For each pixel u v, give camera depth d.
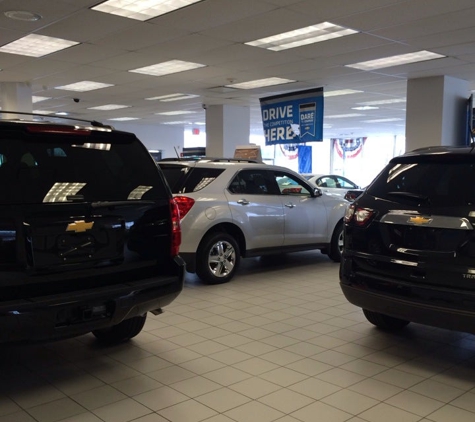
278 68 10.20
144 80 11.62
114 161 3.45
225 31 7.50
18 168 2.98
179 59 9.39
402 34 7.59
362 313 5.10
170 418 2.92
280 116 13.20
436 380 3.49
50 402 3.12
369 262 3.80
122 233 3.29
